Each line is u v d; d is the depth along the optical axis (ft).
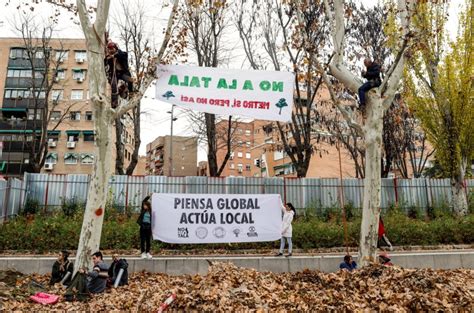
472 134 61.05
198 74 36.83
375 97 33.99
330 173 135.13
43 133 84.12
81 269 28.40
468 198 67.87
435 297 22.02
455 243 52.08
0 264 36.17
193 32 69.31
